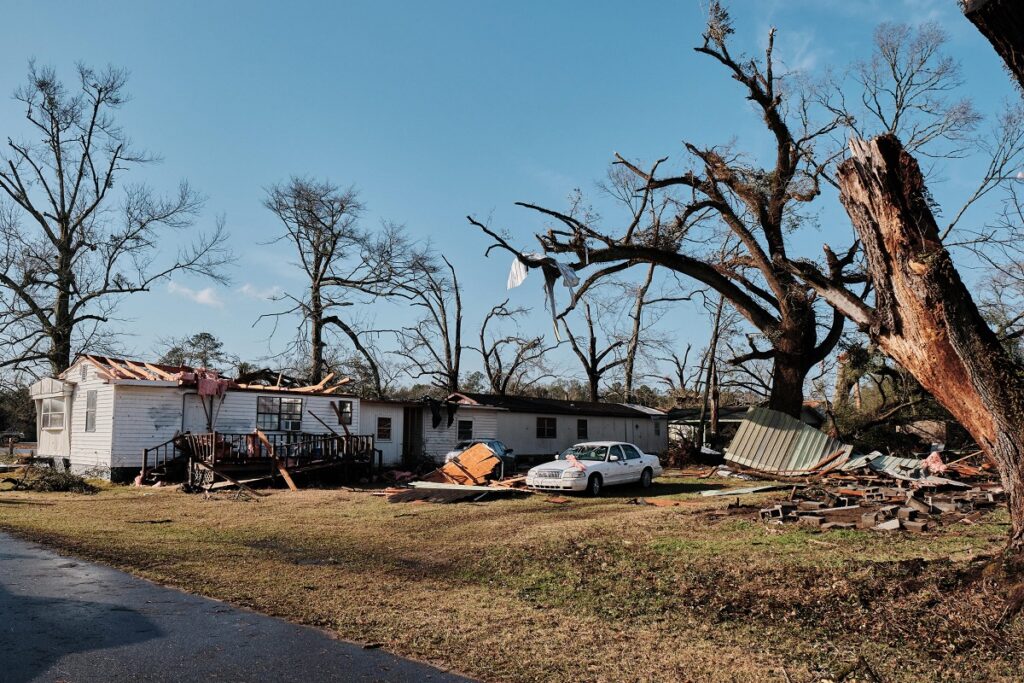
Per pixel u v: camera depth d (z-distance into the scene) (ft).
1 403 131.34
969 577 21.36
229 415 79.87
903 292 22.38
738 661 17.80
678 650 18.74
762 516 42.83
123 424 73.87
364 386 159.94
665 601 23.76
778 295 94.73
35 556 30.53
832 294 26.27
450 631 20.30
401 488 64.69
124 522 42.32
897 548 30.94
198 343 172.55
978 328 21.43
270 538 37.32
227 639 19.11
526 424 117.08
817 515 43.42
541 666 17.44
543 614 22.27
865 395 157.99
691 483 75.61
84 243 115.44
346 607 22.80
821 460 85.87
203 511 49.29
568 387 206.90
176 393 76.89
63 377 83.87
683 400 169.68
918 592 21.58
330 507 52.19
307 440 82.89
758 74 87.15
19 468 78.13
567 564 29.86
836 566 26.30
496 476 68.80
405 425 101.04
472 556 32.07
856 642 18.97
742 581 25.70
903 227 22.24
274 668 16.90
